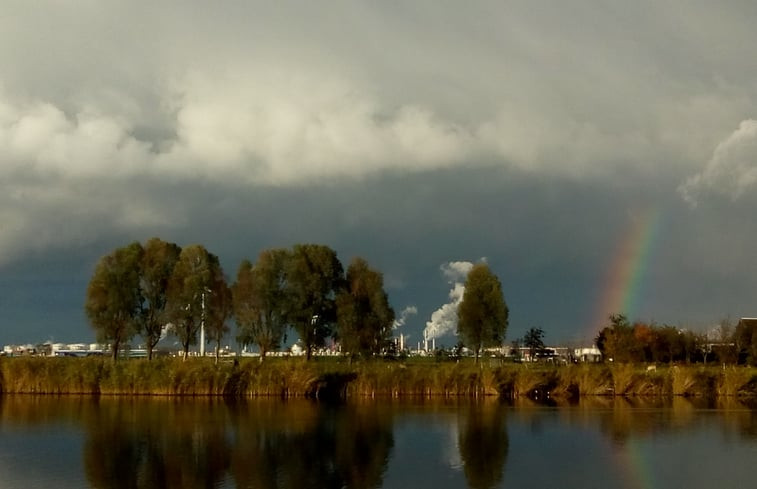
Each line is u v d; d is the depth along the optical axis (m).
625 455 42.41
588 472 37.88
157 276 97.00
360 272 101.19
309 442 46.31
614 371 75.00
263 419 56.00
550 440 47.12
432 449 44.12
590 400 70.69
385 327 100.00
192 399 68.88
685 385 73.44
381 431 50.50
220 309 97.69
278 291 98.69
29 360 73.88
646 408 64.38
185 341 95.62
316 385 71.06
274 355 121.75
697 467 39.09
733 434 49.47
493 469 38.75
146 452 42.84
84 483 35.50
